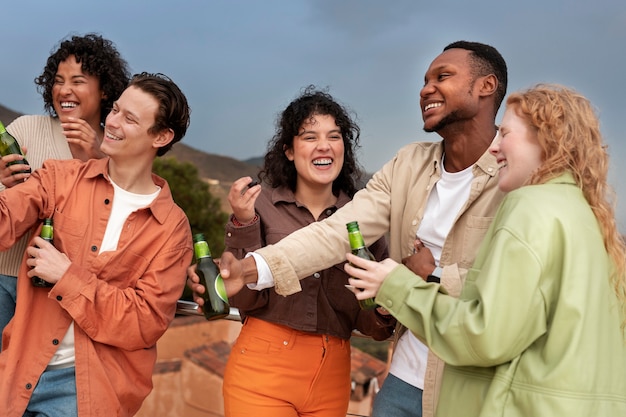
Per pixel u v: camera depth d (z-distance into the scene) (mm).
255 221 2447
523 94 1891
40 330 2188
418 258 2266
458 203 2334
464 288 1830
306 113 2580
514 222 1701
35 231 2285
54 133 2707
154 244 2293
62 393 2174
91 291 2137
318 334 2543
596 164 1793
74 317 2121
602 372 1661
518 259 1661
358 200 2492
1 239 2109
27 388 2146
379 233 2486
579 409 1614
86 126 2588
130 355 2258
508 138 1887
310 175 2590
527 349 1708
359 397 4809
